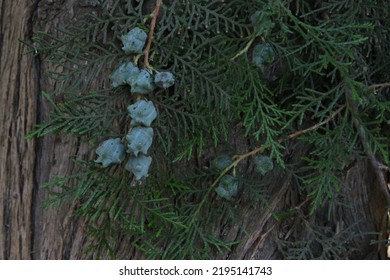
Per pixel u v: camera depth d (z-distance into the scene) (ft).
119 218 1.62
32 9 1.61
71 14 1.57
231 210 1.64
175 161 1.57
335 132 1.58
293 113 1.54
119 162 1.42
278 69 1.64
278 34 1.55
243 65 1.50
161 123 1.50
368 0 1.63
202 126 1.53
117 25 1.50
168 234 1.62
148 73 1.42
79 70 1.48
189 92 1.52
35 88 1.65
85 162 1.47
